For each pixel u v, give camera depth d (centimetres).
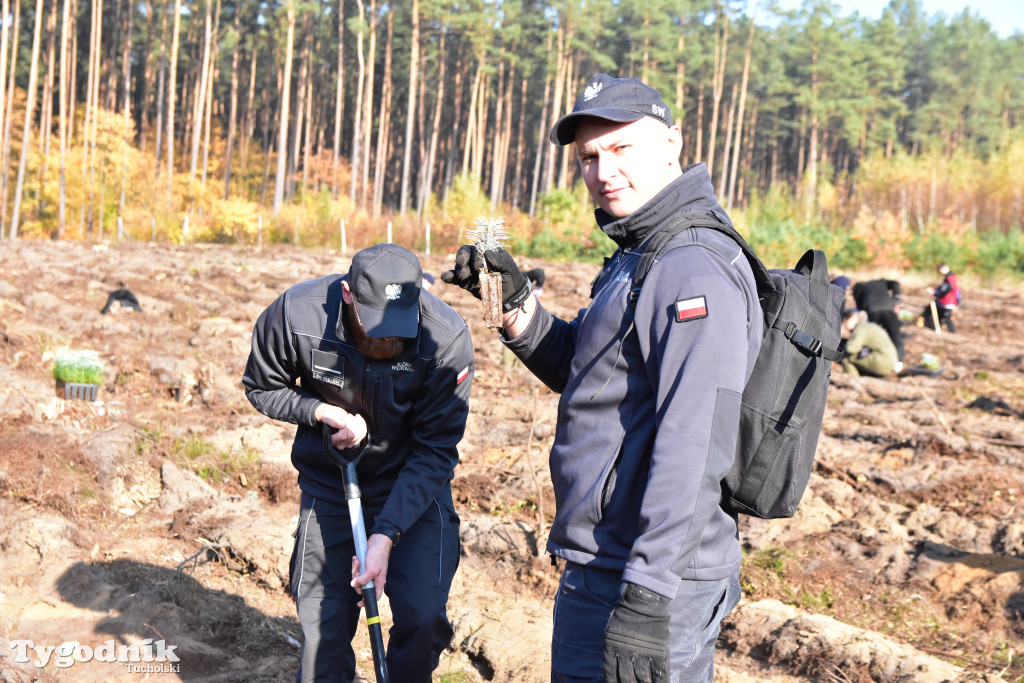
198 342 946
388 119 6512
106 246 2184
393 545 259
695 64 6125
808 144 8506
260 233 2905
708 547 198
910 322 1614
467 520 512
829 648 385
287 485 549
